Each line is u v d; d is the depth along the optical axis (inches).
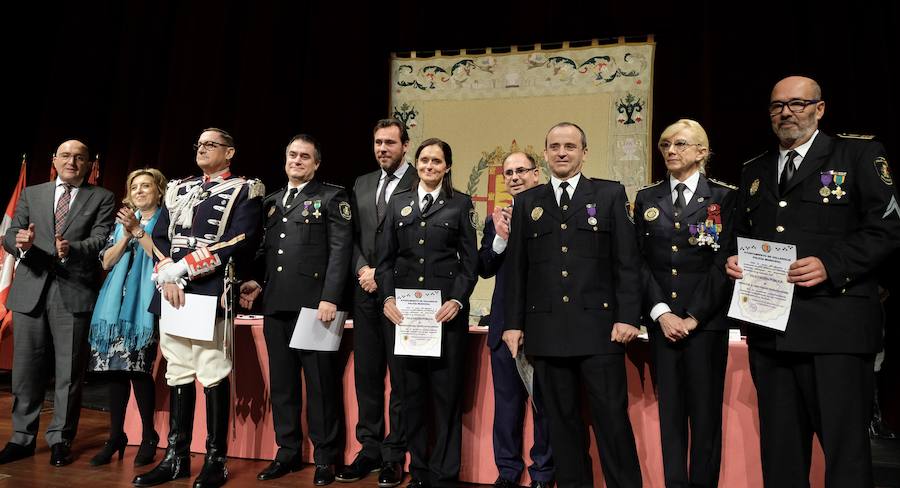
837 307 74.0
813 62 174.4
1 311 153.1
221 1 222.1
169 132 220.7
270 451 117.9
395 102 209.9
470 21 207.8
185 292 102.7
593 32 198.7
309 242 108.9
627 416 88.7
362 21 212.8
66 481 103.4
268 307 108.6
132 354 113.0
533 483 101.8
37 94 232.5
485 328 119.1
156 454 119.9
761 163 83.5
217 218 105.0
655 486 100.0
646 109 191.2
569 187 93.9
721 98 181.8
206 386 103.7
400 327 98.8
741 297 78.6
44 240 118.0
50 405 162.6
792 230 77.2
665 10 192.4
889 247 71.8
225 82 219.6
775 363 80.8
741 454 97.0
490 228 113.5
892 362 160.4
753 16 181.5
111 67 232.1
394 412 106.4
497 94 203.2
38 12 229.6
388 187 116.1
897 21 169.5
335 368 111.0
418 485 98.9
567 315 88.5
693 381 88.8
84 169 124.0
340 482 105.0
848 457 72.9
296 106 216.8
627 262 89.1
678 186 95.3
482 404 109.2
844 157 76.6
